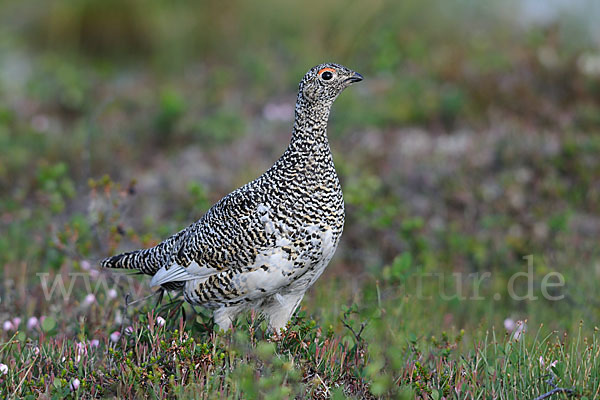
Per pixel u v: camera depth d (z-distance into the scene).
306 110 10.95
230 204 11.09
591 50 29.14
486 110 26.08
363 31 33.81
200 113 27.98
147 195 21.50
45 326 11.88
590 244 17.98
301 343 10.73
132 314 12.68
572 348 10.89
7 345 11.54
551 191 19.88
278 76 31.36
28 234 18.31
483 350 11.47
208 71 33.00
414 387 10.07
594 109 25.41
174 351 10.26
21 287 14.80
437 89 27.83
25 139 24.95
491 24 34.25
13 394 9.80
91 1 36.31
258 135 25.94
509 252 17.55
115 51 36.31
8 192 21.19
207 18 36.53
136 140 26.08
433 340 11.62
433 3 35.00
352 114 26.03
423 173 21.45
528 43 30.27
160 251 12.07
